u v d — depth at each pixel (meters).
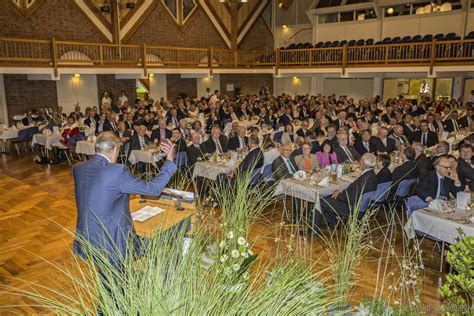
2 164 9.23
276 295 1.26
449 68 11.81
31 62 11.55
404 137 7.54
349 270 1.79
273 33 20.55
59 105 13.90
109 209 2.44
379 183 4.88
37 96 13.35
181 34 17.19
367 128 7.46
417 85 15.44
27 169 8.73
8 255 4.53
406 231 4.25
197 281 1.24
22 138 10.33
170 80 17.05
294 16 19.83
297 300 1.27
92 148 8.23
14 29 12.58
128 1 15.25
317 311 1.35
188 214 2.86
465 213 4.10
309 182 5.13
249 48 19.88
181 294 1.15
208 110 12.26
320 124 8.75
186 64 15.22
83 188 2.49
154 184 2.53
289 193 5.10
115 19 14.65
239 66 17.09
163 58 15.46
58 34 13.55
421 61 12.36
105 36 14.69
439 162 4.51
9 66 10.82
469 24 14.59
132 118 10.38
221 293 1.21
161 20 16.41
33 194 6.81
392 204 5.57
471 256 1.78
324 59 14.77
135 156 7.31
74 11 13.85
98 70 12.72
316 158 6.02
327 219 4.94
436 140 7.87
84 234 2.31
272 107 12.04
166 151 2.71
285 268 1.50
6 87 12.64
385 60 13.07
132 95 15.85
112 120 9.24
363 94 16.95
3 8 12.29
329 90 17.98
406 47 12.83
